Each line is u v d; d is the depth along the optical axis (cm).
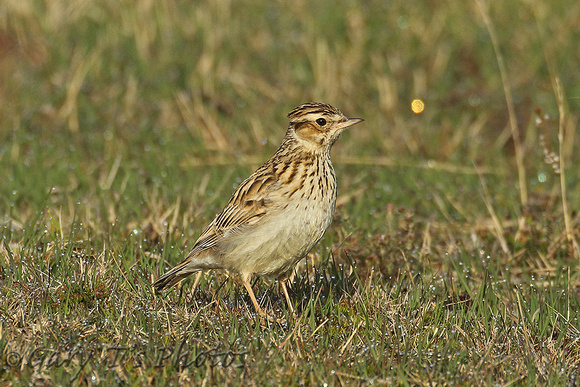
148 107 2084
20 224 1388
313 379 890
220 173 1770
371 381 888
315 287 1192
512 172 1895
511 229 1516
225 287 1191
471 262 1336
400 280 1188
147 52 2330
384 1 2714
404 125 2073
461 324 1079
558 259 1343
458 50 2436
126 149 1866
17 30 2292
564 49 2450
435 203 1652
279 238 1090
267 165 1140
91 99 2095
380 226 1475
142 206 1515
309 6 2670
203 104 2109
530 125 2062
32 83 2123
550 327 1100
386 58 2394
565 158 1980
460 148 1998
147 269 1198
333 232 1425
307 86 2241
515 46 2462
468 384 894
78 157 1800
